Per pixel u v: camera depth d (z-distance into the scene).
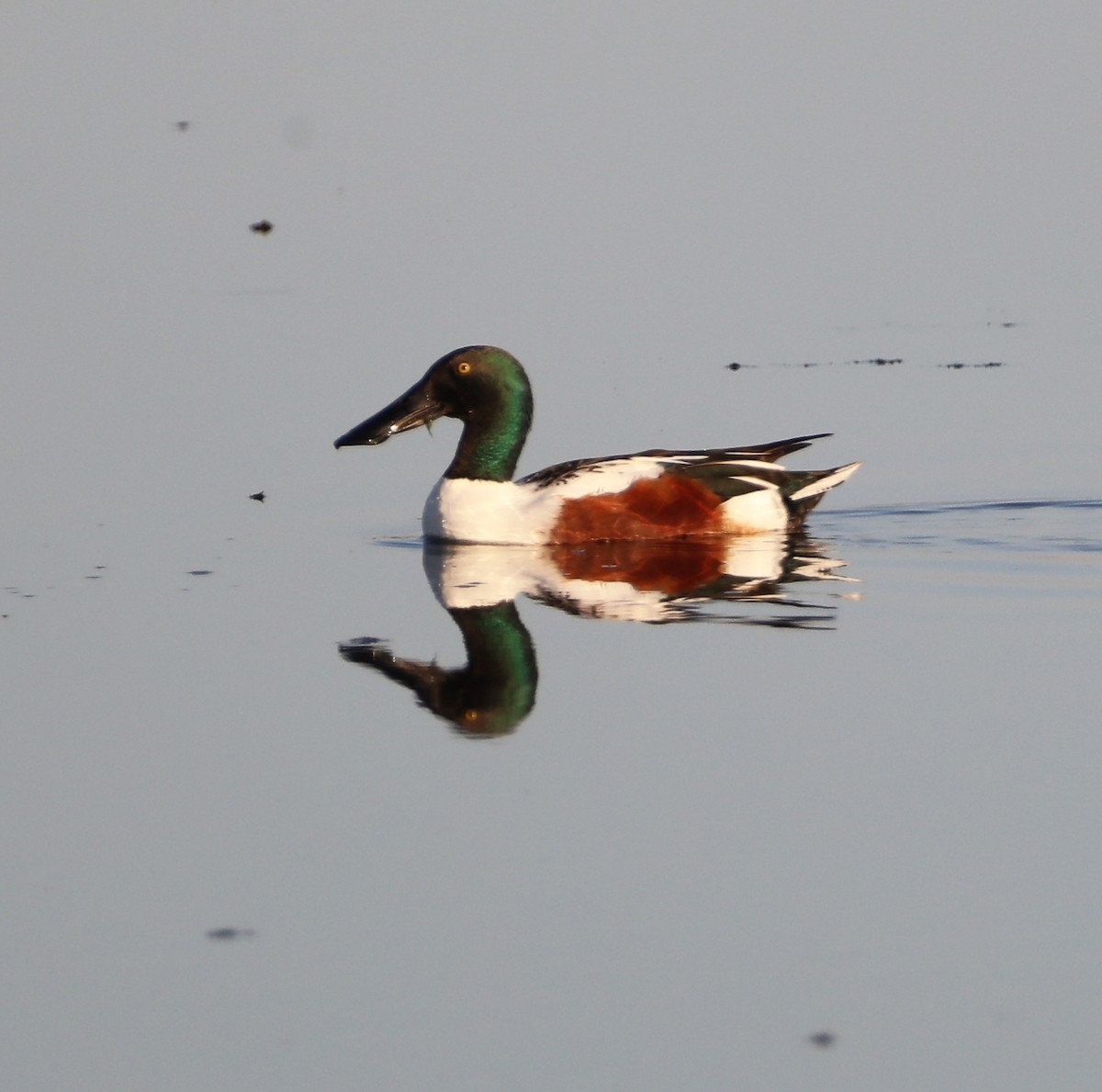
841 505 16.19
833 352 21.41
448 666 11.52
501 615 12.66
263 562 14.31
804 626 12.23
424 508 15.36
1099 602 12.75
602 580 13.72
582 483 15.16
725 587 13.41
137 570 13.99
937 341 21.94
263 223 27.06
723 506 15.23
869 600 12.94
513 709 10.73
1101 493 16.28
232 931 8.13
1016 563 14.11
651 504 15.11
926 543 14.91
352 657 11.74
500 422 15.27
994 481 16.70
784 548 14.80
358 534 15.36
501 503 15.10
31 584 13.57
